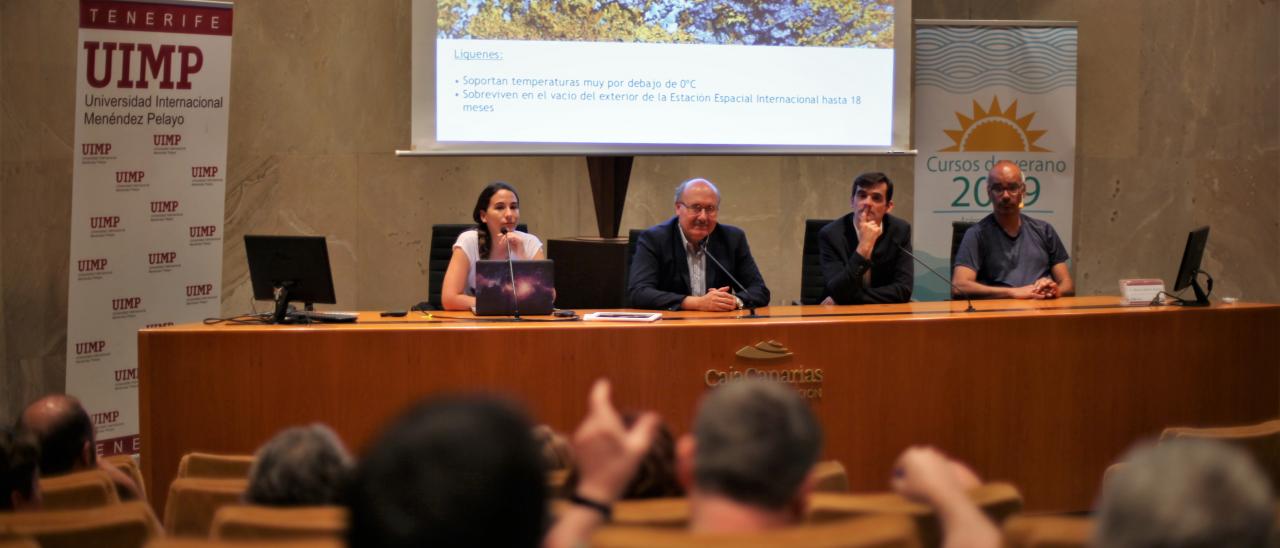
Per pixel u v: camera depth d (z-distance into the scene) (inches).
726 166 293.1
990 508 73.8
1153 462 42.5
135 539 76.4
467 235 196.4
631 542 51.6
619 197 245.6
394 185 277.1
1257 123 298.5
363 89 273.7
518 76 236.5
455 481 33.5
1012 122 266.7
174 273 225.5
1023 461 161.3
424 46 233.9
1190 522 40.3
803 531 52.6
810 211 295.7
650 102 240.8
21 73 235.8
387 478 33.9
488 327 149.8
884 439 156.5
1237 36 297.0
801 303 229.0
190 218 226.7
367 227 276.2
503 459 34.2
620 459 50.2
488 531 33.6
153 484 148.8
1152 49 294.2
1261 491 41.3
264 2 265.6
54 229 241.9
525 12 236.1
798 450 54.0
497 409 35.7
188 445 148.9
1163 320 167.6
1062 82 267.1
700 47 241.6
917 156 265.0
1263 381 174.7
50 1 239.9
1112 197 295.4
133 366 222.1
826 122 246.2
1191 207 298.2
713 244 189.8
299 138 270.2
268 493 75.6
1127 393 166.1
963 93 265.1
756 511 54.2
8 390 235.0
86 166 216.2
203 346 148.5
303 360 148.9
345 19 271.3
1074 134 268.5
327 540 65.1
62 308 243.4
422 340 149.4
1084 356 163.5
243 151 266.2
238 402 149.1
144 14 220.1
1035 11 290.5
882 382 156.0
